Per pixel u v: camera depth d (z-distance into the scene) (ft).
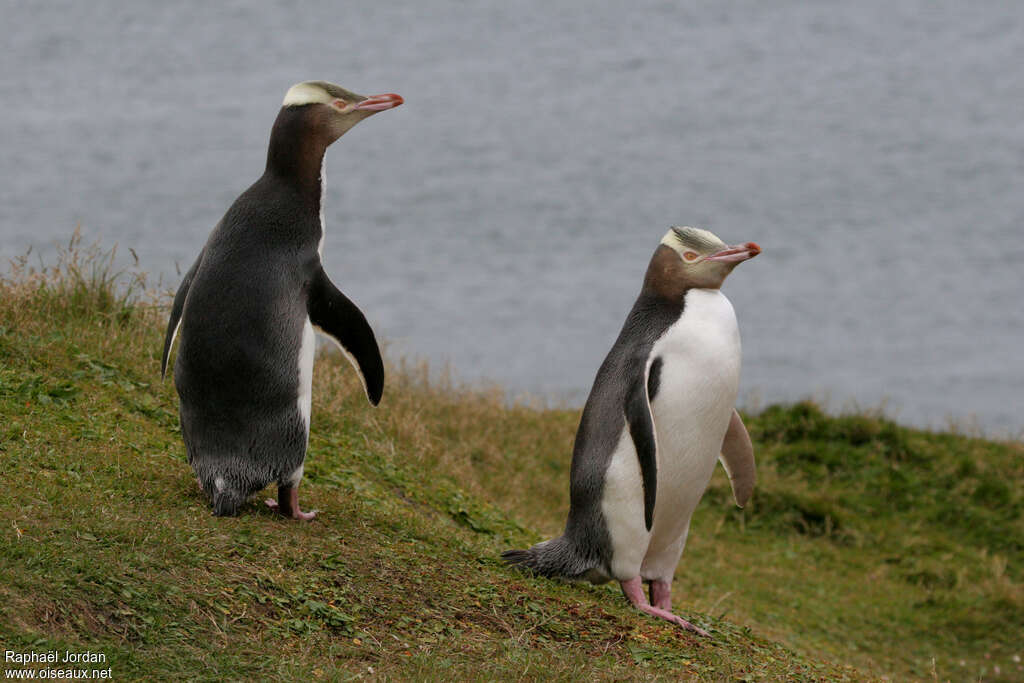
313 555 55.36
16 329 77.51
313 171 57.77
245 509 59.16
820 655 81.87
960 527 112.47
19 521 49.62
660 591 68.80
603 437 63.67
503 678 48.52
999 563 104.53
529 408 124.67
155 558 50.08
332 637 49.65
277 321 55.72
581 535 64.69
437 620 53.57
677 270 64.23
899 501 116.16
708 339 63.00
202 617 47.78
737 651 61.00
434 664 48.49
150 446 65.98
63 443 61.52
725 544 106.11
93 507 52.95
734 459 72.49
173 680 42.88
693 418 63.46
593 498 63.93
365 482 73.15
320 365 97.60
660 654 55.62
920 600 99.14
